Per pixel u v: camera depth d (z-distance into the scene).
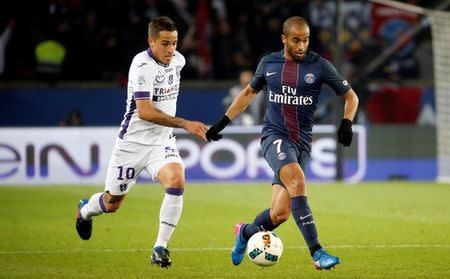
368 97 69.75
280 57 29.02
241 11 74.81
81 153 63.06
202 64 72.44
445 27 65.75
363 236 37.69
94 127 63.16
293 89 28.55
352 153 65.81
